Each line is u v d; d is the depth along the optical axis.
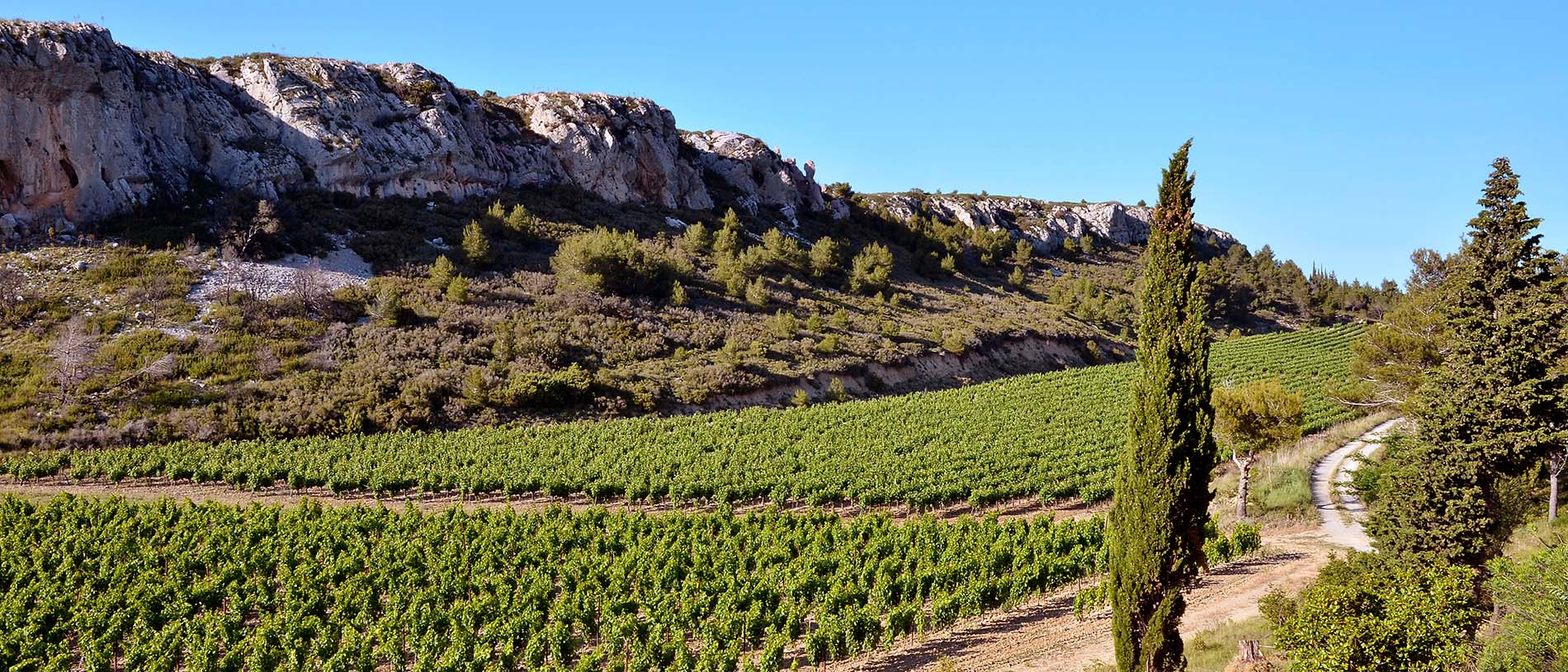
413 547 27.47
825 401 60.53
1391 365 38.53
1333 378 65.62
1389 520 20.95
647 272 69.56
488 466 41.00
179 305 53.16
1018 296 100.44
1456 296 29.91
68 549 26.97
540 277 67.62
